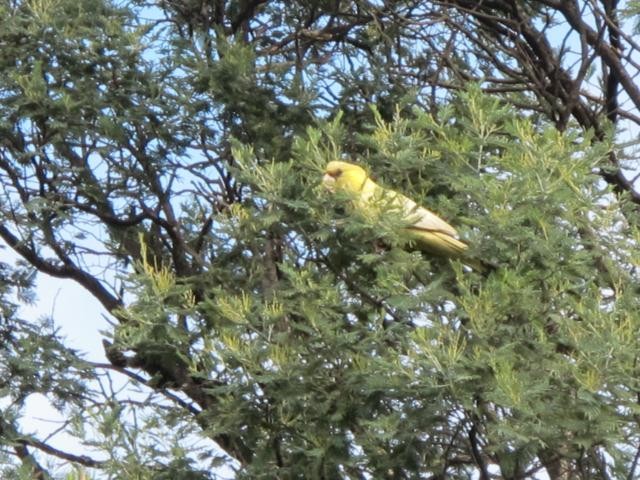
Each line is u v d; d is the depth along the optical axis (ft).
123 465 26.58
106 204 33.50
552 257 23.93
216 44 32.48
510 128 24.86
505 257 24.31
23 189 33.12
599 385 22.44
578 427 22.75
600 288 24.62
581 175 24.32
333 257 25.84
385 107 33.40
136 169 33.22
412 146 25.88
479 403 23.17
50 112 31.30
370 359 24.08
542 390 22.00
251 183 25.45
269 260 28.58
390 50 35.19
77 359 31.71
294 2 37.04
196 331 25.98
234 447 28.09
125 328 25.89
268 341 24.98
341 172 25.18
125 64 32.22
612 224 25.31
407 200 24.77
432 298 23.39
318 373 24.94
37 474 26.73
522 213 24.06
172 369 31.14
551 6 36.68
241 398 25.68
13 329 32.86
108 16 32.86
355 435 25.57
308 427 25.54
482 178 24.50
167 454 27.09
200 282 29.73
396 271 23.97
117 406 27.63
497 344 23.03
